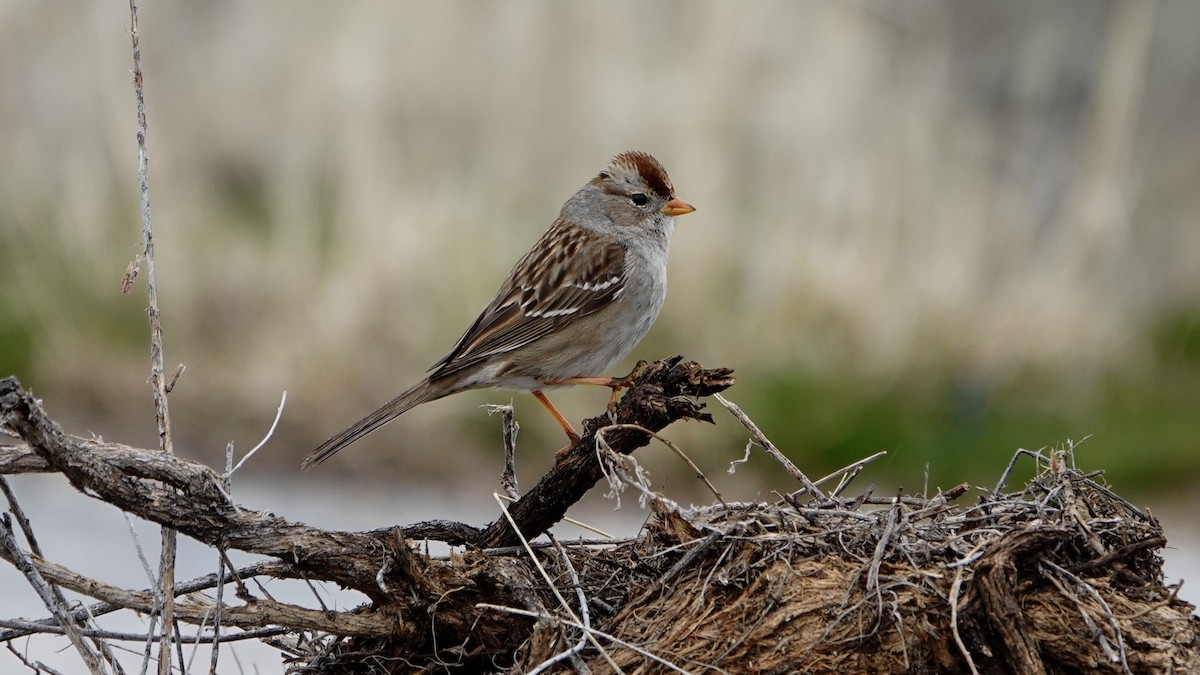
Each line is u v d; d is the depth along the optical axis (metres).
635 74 16.59
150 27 19.47
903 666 5.99
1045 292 15.02
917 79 17.27
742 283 14.79
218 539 6.35
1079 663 5.98
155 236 16.02
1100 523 6.47
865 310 14.38
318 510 12.20
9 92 17.89
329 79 17.31
